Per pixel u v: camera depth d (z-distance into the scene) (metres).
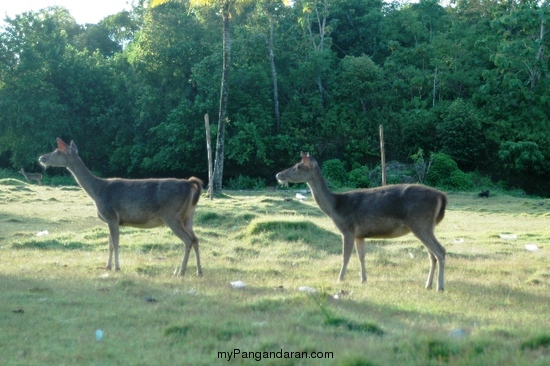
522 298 9.90
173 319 7.76
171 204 11.55
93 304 8.55
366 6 55.78
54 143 47.03
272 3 46.28
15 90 46.97
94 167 50.56
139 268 11.78
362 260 11.30
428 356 6.32
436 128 44.91
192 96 47.41
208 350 6.63
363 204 11.02
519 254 15.40
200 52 46.56
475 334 7.09
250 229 16.95
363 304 8.79
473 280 11.59
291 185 43.16
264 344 6.59
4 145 47.91
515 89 46.84
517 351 6.37
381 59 54.19
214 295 9.26
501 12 51.66
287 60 47.88
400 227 10.83
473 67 50.56
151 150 46.72
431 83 49.12
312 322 7.59
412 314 8.36
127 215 11.70
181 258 13.75
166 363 6.20
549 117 47.03
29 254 13.55
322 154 46.75
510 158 43.84
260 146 43.22
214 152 43.72
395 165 44.38
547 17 46.88
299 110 47.31
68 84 48.72
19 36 47.62
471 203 31.36
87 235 16.14
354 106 48.59
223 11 29.80
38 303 8.55
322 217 21.67
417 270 12.77
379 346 6.53
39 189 30.11
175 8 48.94
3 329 7.28
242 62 44.88
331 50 52.44
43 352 6.49
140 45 47.09
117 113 48.84
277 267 12.64
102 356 6.39
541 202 30.39
